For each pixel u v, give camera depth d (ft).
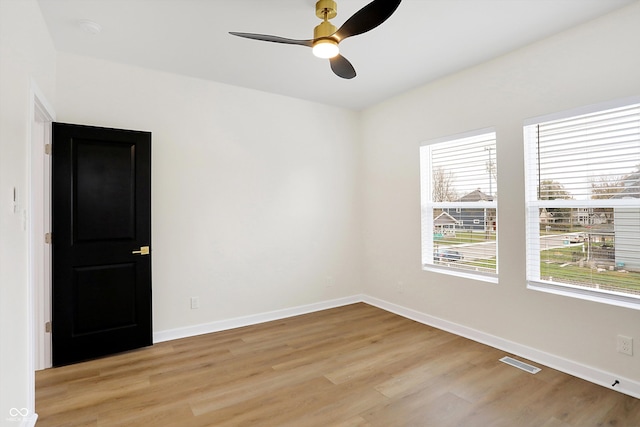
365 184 14.75
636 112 7.36
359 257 15.03
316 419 6.59
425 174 12.25
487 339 10.09
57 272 8.82
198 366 8.86
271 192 12.67
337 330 11.45
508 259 9.56
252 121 12.24
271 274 12.66
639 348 7.16
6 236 5.27
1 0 5.06
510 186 9.49
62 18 7.63
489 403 7.08
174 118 10.80
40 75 7.45
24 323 6.23
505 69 9.52
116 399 7.30
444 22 7.85
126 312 9.73
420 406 7.00
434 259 12.12
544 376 8.15
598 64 7.72
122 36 8.47
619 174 7.64
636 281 7.45
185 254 10.99
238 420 6.57
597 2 7.14
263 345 10.23
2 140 5.08
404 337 10.77
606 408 6.85
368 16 5.85
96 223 9.32
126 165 9.73
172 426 6.39
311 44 6.95
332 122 14.23
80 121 9.46
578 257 8.38
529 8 7.32
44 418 6.62
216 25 7.98
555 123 8.71
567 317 8.32
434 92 11.55
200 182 11.24
